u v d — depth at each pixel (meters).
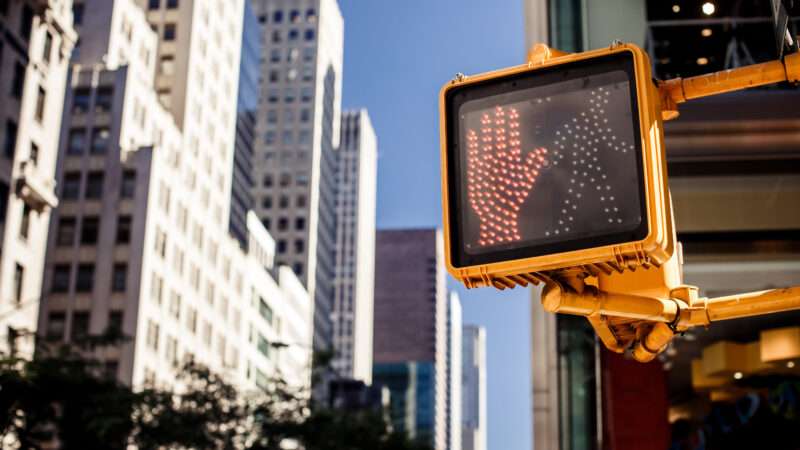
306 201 180.88
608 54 4.61
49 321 88.31
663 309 5.02
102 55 97.25
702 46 22.55
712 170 20.66
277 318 130.25
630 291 5.18
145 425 40.62
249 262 118.44
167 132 101.38
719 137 20.48
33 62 62.34
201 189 107.56
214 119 115.06
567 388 35.78
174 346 94.19
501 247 4.61
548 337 36.59
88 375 37.69
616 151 4.51
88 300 88.44
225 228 112.25
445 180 4.80
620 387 34.88
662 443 34.41
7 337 36.47
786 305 5.04
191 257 100.75
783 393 29.89
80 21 98.75
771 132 20.88
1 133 58.81
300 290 144.25
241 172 123.81
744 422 30.69
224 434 45.53
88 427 35.94
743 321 31.98
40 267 61.94
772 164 20.95
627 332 5.54
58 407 38.34
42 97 63.78
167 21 112.00
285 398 48.28
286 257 177.75
